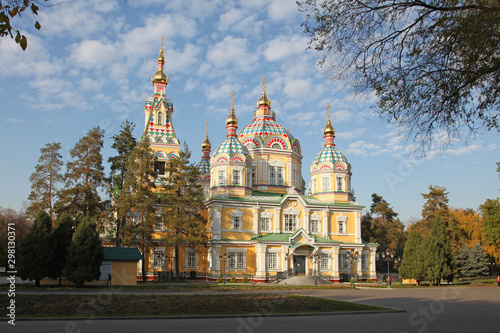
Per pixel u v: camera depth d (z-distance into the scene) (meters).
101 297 32.31
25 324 22.50
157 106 75.44
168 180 67.25
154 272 67.81
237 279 67.25
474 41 15.30
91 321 23.92
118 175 68.50
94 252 47.31
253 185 77.69
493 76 16.23
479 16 15.13
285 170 79.38
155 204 69.75
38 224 46.69
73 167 64.31
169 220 63.53
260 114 82.88
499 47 15.43
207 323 23.80
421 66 16.56
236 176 72.44
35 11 11.06
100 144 66.06
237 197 71.44
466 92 16.64
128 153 68.62
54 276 47.47
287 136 80.81
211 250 68.00
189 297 34.00
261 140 78.94
